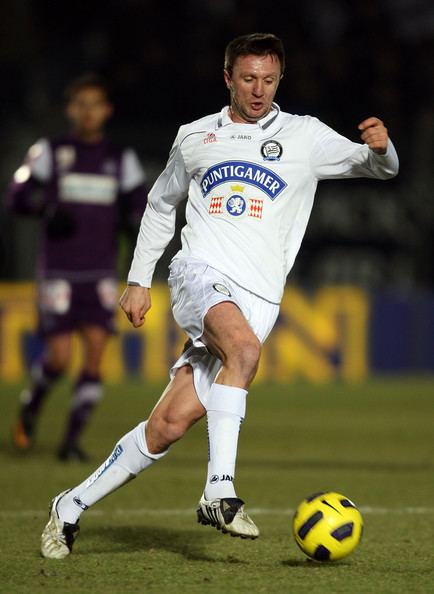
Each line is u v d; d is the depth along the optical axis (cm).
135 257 1892
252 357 1680
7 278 6069
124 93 6825
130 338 5859
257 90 1781
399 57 7356
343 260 6444
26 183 3334
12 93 6694
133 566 1717
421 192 6544
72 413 3319
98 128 3359
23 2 7444
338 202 6444
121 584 1572
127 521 2222
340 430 4175
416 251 6506
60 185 3331
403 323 6084
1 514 2305
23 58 7138
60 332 3338
